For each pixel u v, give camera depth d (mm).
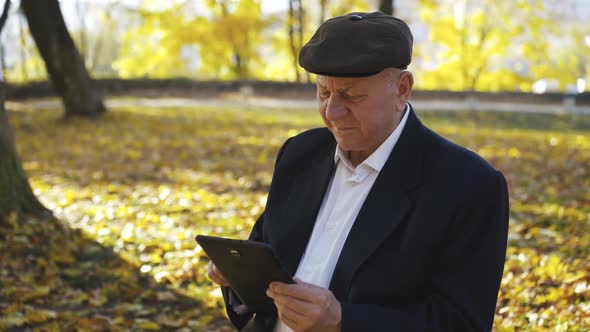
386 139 1761
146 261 5191
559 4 33219
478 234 1664
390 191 1722
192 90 29188
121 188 7992
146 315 4266
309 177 1912
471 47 34094
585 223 6168
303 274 1813
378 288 1678
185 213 6762
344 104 1641
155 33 35219
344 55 1565
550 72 34500
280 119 19578
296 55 35656
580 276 4426
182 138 13547
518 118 24781
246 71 36969
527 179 8641
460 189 1666
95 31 37469
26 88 25625
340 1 33844
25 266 5082
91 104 17172
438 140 1779
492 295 1645
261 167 9648
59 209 6867
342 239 1773
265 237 1980
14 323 4035
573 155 11500
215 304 4379
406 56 1601
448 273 1667
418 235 1661
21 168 6102
